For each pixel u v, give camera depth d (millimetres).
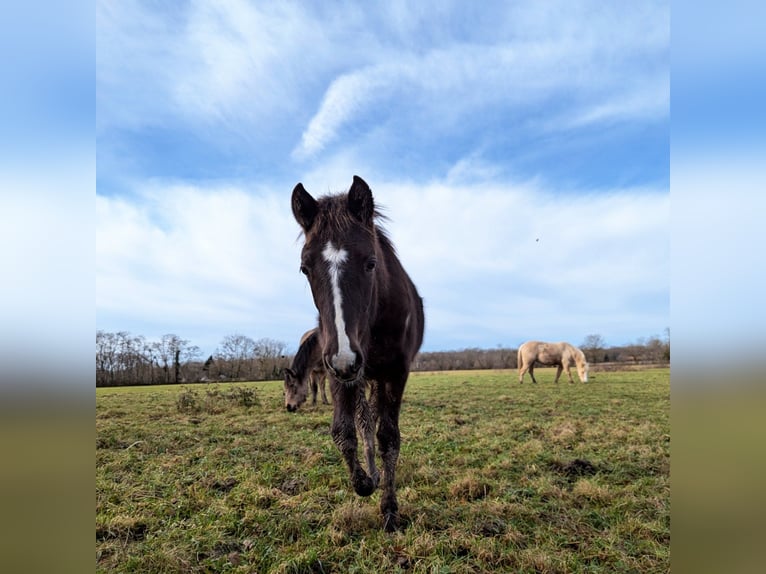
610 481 3852
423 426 6332
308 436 5773
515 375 23000
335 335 2412
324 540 2758
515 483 3797
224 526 2984
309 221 2809
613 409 8141
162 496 3609
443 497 3492
